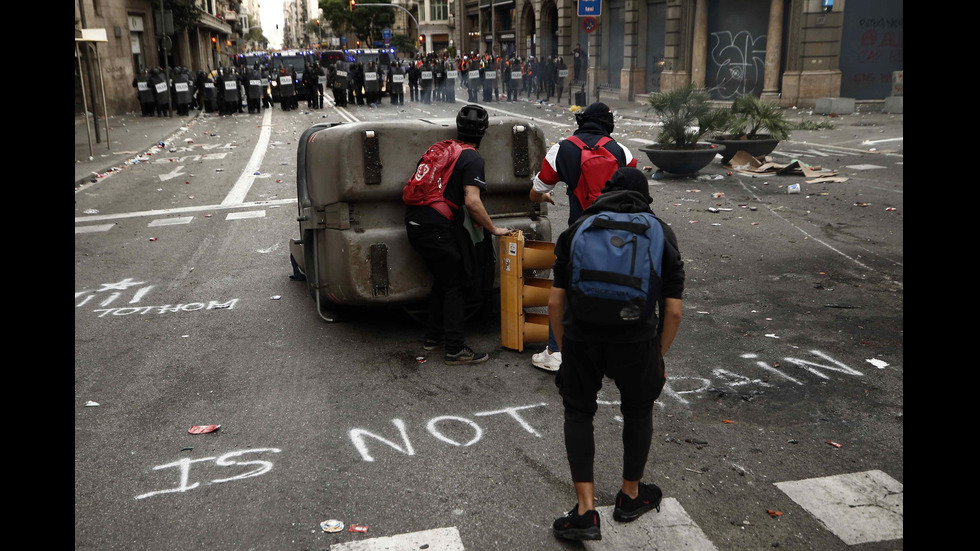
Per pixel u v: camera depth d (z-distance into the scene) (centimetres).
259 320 618
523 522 328
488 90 3500
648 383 305
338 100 3369
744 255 789
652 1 2956
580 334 301
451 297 505
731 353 518
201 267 796
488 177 549
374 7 8062
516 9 4831
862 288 662
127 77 3391
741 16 2506
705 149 1292
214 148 1936
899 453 377
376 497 349
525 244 527
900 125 1875
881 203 1034
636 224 294
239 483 364
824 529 318
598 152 438
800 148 1605
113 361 530
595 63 3453
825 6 2253
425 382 483
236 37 10788
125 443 406
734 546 308
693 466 371
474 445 398
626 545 310
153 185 1373
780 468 368
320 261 575
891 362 493
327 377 495
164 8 4169
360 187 517
